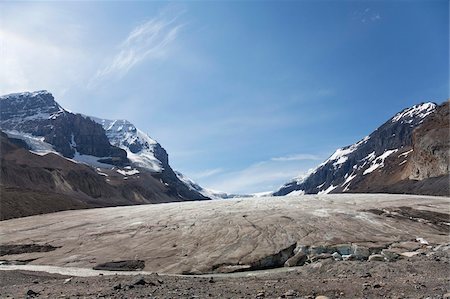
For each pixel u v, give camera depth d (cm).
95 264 4522
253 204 6994
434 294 1516
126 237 5469
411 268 2384
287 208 6338
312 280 2081
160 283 2136
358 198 7256
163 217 6462
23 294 1911
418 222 5503
